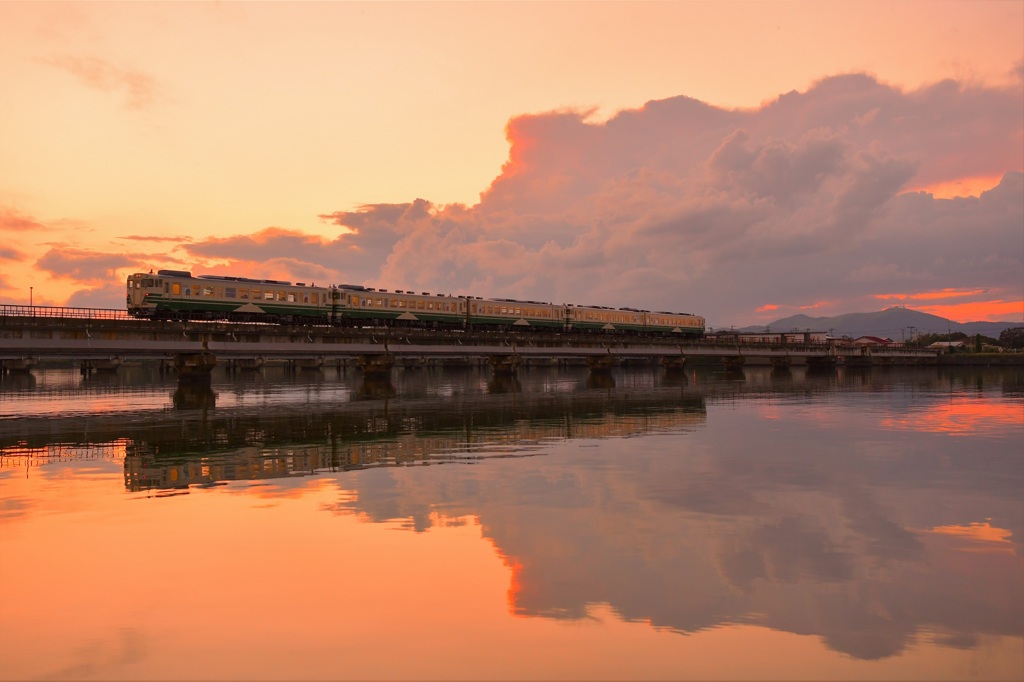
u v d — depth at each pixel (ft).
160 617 39.73
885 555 50.80
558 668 33.91
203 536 55.11
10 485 75.15
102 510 63.46
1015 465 88.48
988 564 48.73
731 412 161.99
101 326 205.16
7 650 35.81
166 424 133.08
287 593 43.11
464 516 61.46
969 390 251.19
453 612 40.32
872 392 238.27
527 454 96.94
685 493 71.20
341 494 70.33
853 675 33.35
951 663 34.58
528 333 394.11
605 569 47.47
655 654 35.29
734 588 44.09
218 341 235.40
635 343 396.78
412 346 299.17
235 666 34.06
